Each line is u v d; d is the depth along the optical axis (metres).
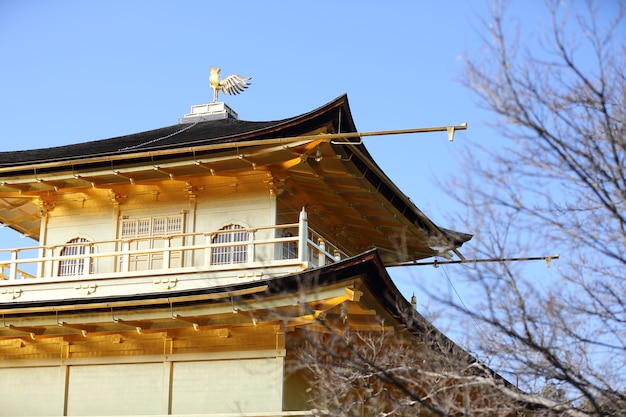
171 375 28.98
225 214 32.59
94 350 30.14
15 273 32.12
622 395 18.25
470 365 20.03
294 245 33.66
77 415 29.61
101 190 34.31
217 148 30.31
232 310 26.83
